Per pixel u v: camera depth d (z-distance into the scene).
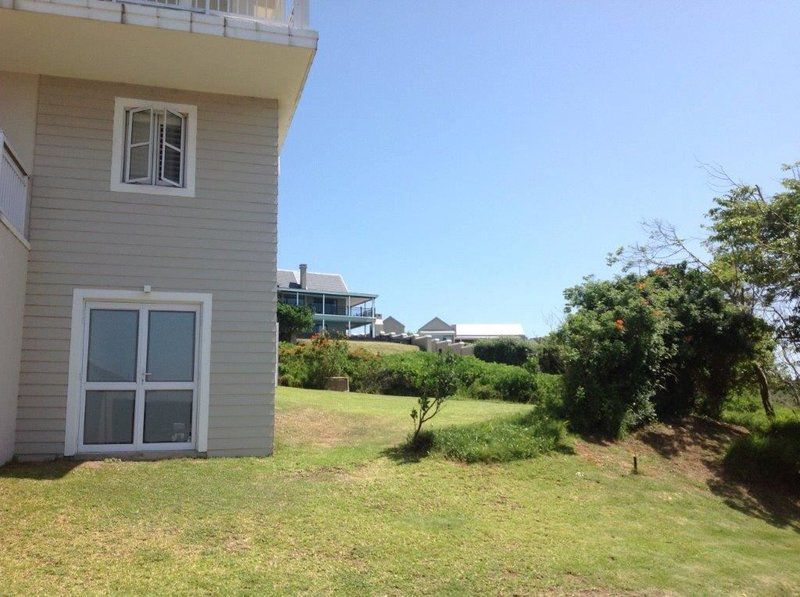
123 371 9.55
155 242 9.77
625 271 15.35
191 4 9.74
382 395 18.66
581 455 10.50
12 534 6.03
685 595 5.95
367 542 6.36
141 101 9.98
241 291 10.05
